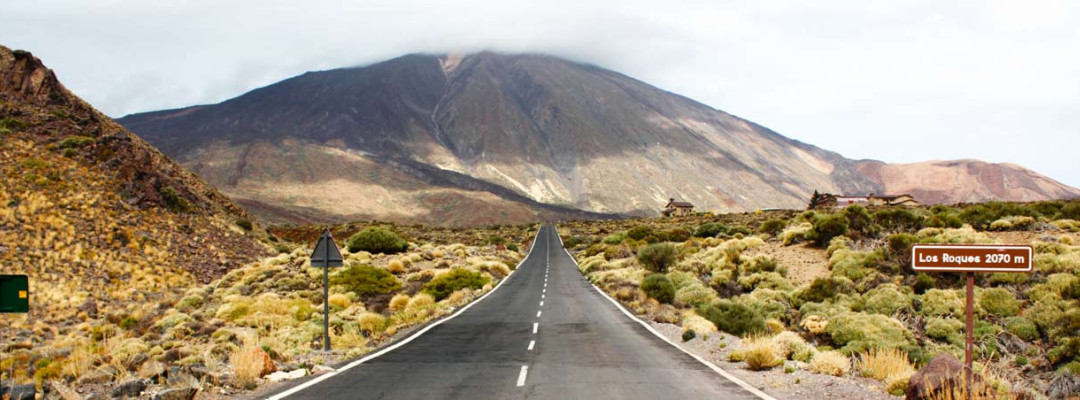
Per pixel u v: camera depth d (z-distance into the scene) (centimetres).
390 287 3288
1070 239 2800
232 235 5591
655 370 1185
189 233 5119
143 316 2792
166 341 1944
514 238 11256
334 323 2039
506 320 2208
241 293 3288
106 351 1703
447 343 1622
